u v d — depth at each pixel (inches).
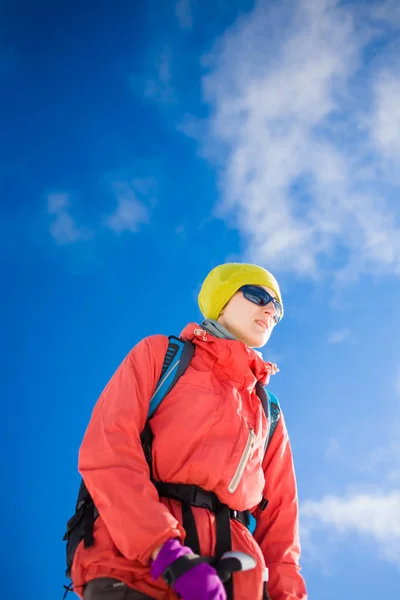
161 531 90.2
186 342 121.9
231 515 105.8
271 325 141.2
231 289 139.6
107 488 96.7
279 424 131.2
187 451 106.6
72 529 104.8
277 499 126.2
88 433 105.8
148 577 92.6
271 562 117.6
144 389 112.0
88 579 93.9
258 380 128.9
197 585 82.7
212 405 112.2
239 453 108.3
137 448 103.0
